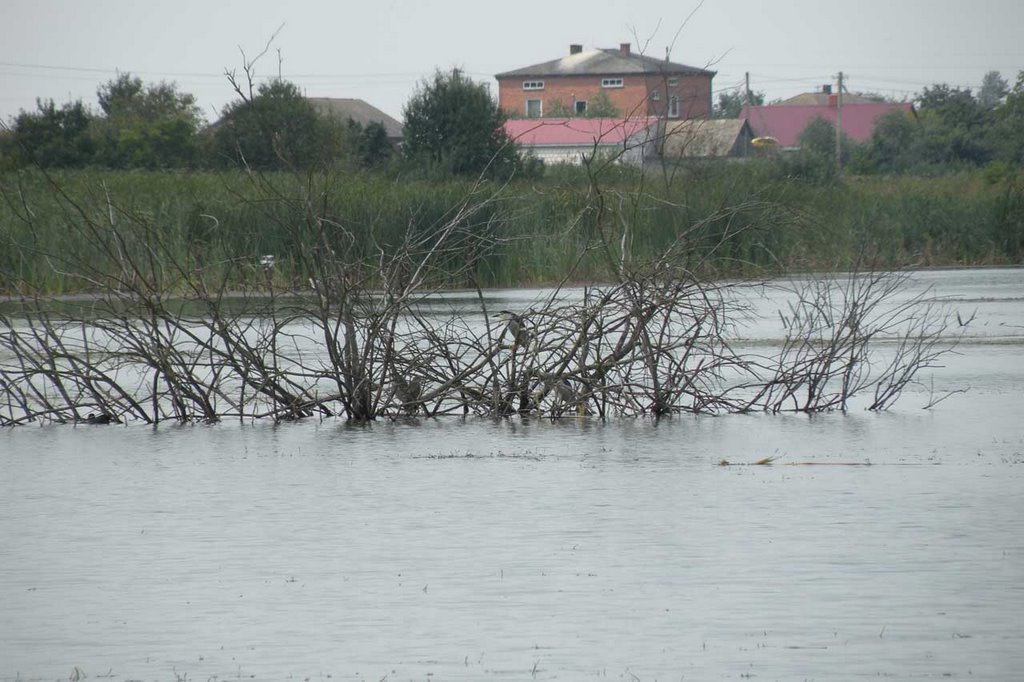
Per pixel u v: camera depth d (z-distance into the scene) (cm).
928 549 3431
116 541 3631
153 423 6066
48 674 2558
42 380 7281
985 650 2625
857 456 4903
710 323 6431
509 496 4197
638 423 5931
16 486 4466
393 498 4188
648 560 3353
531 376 6219
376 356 6272
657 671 2519
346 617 2894
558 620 2853
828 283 7769
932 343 6700
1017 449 5016
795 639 2705
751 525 3738
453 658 2609
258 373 6450
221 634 2788
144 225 6291
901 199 17512
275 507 4066
